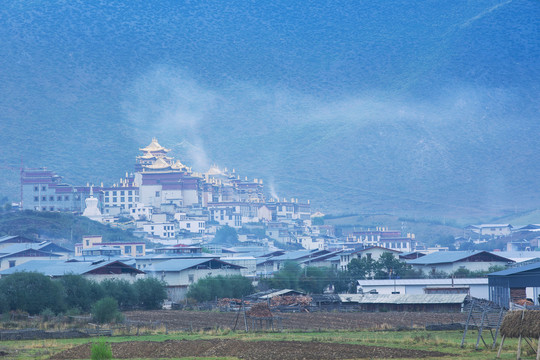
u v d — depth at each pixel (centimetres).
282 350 10912
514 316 9338
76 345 12100
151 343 12038
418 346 11269
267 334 14038
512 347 10475
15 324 16575
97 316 16950
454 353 10275
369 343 11825
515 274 18712
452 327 14475
